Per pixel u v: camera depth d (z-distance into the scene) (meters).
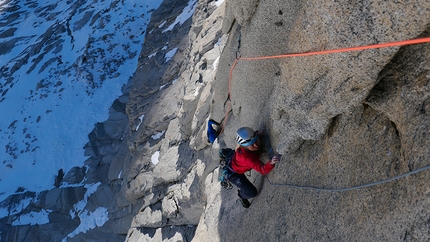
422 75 2.18
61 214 20.31
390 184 2.30
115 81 28.27
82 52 31.16
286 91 3.24
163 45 23.28
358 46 2.32
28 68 32.59
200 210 9.41
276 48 4.48
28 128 27.50
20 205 22.06
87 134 25.16
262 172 4.11
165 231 11.51
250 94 5.25
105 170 21.66
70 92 28.72
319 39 2.57
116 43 31.06
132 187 14.99
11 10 41.22
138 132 17.56
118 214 17.45
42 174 23.61
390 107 2.40
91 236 18.16
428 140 2.04
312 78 2.87
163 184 12.58
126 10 33.84
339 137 2.98
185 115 11.23
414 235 2.03
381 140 2.51
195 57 13.98
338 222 2.72
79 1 38.12
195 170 9.62
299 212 3.31
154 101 18.42
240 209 5.05
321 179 3.12
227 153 4.61
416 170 2.03
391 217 2.22
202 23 16.33
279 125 3.71
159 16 27.91
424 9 1.92
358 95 2.60
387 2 2.04
